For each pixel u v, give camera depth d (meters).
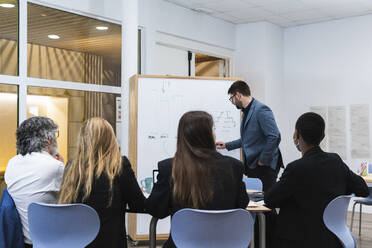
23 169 2.44
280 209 2.49
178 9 6.44
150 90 4.73
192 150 2.07
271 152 3.98
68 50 5.12
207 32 6.96
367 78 6.86
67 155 5.09
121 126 5.16
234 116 4.88
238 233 2.13
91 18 5.38
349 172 2.54
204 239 2.10
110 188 2.19
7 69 4.48
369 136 6.82
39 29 4.80
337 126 7.16
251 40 7.44
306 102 7.52
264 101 7.29
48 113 4.89
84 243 2.18
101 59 5.50
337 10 6.68
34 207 2.17
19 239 2.37
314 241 2.34
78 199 2.20
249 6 6.48
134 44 5.16
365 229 5.53
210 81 4.86
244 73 7.52
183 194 2.06
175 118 4.77
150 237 2.66
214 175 2.07
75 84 5.16
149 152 4.70
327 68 7.29
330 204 2.32
